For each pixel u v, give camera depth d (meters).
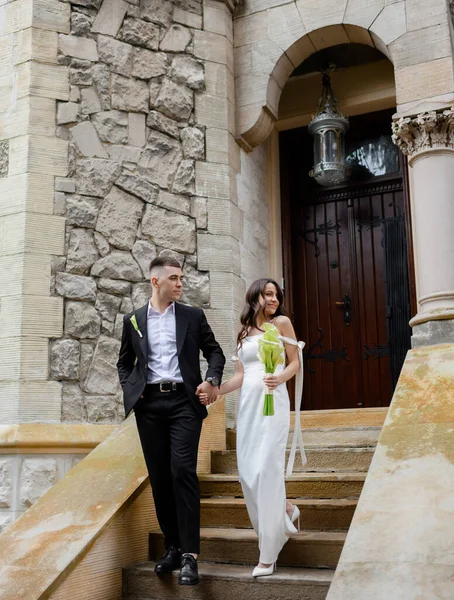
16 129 5.42
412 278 6.92
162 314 3.86
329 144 6.84
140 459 4.30
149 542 4.07
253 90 6.37
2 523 4.79
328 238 7.46
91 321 5.31
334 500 4.13
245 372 3.76
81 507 3.87
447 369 4.05
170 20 6.12
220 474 4.88
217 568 3.70
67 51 5.64
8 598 3.20
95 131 5.61
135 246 5.59
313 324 7.36
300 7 6.31
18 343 5.04
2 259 5.23
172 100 5.98
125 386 3.79
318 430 5.08
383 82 7.08
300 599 3.31
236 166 6.34
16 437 4.84
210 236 5.92
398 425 3.62
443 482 3.10
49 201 5.34
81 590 3.47
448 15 5.75
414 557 2.72
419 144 5.40
